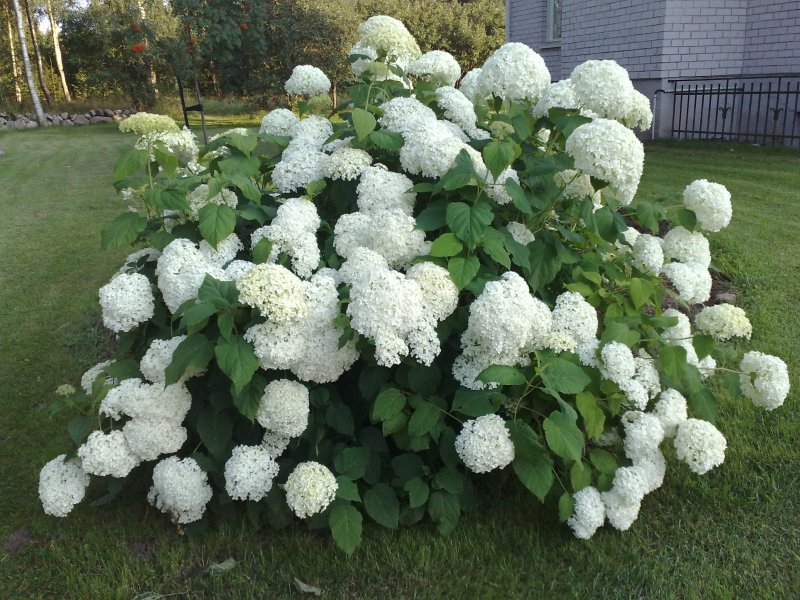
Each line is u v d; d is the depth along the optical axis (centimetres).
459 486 252
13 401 385
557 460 275
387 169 289
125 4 2169
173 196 262
